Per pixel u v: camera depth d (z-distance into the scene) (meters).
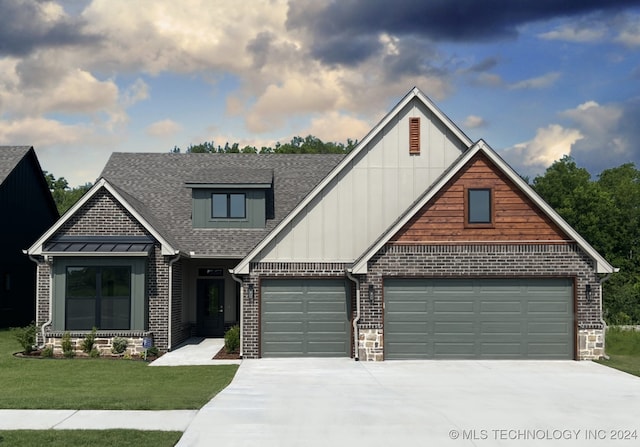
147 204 26.25
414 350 19.64
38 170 33.41
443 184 19.72
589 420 11.65
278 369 17.89
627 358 20.17
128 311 21.09
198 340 25.00
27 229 32.41
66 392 14.47
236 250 23.97
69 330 21.03
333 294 20.62
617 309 34.69
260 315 20.44
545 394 14.08
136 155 29.81
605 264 19.56
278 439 10.27
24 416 11.62
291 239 20.73
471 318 19.69
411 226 19.77
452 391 14.43
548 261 19.72
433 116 21.55
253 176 25.91
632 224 56.44
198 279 26.31
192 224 25.31
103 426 10.92
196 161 29.56
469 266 19.67
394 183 21.23
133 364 19.05
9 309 30.08
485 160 19.91
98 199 22.05
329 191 21.02
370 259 19.66
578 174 60.56
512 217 19.80
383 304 19.66
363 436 10.47
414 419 11.63
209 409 12.30
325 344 20.48
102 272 21.20
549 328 19.69
